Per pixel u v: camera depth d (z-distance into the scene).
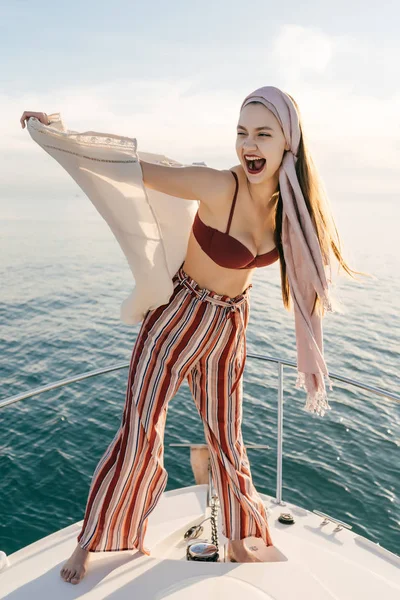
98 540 2.06
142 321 2.25
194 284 2.12
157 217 2.18
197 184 1.95
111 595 1.91
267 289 31.20
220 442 2.25
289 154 2.03
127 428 2.14
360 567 2.16
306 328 2.22
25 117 2.01
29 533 5.77
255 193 2.07
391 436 9.15
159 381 2.12
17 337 18.92
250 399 10.57
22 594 1.92
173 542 2.36
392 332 21.83
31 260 44.12
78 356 16.70
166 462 6.86
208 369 2.20
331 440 8.84
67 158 1.96
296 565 2.05
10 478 6.91
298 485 7.34
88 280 34.38
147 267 2.06
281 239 2.16
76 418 8.93
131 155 1.91
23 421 8.75
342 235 2.20
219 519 2.46
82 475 7.09
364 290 32.91
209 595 1.88
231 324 2.15
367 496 7.13
